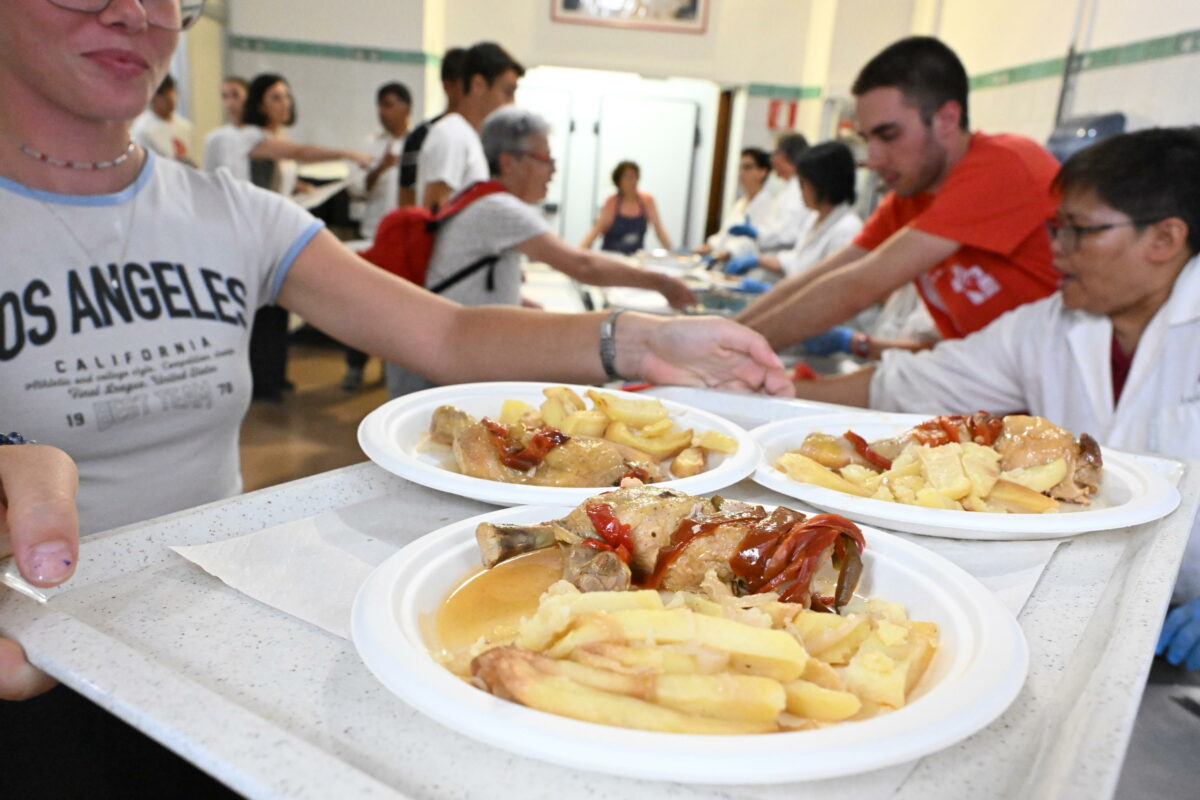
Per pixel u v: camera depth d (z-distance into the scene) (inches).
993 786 18.0
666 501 27.0
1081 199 53.1
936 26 204.2
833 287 77.0
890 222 96.7
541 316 53.6
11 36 38.8
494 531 25.9
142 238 46.1
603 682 18.7
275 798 15.5
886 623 22.3
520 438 37.7
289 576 26.5
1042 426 38.0
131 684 18.8
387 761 18.1
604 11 234.1
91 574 25.8
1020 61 159.9
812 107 234.4
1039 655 23.6
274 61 216.5
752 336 49.9
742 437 39.2
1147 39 119.0
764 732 18.1
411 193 138.4
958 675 20.1
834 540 25.1
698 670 19.3
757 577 25.0
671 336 50.3
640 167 277.1
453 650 22.2
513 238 90.4
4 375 41.1
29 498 21.3
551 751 16.4
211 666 21.5
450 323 54.2
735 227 203.9
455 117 125.4
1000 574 29.1
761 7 235.0
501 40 234.5
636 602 21.4
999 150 75.7
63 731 34.1
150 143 184.5
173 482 47.8
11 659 20.3
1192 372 52.9
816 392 68.4
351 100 220.5
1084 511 32.7
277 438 143.8
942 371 64.3
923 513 31.3
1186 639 39.8
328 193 185.6
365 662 19.6
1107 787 16.1
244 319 51.5
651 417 40.2
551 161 103.3
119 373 44.4
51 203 43.1
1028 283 78.0
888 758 16.4
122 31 40.0
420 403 42.7
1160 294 54.1
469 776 17.7
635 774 16.1
